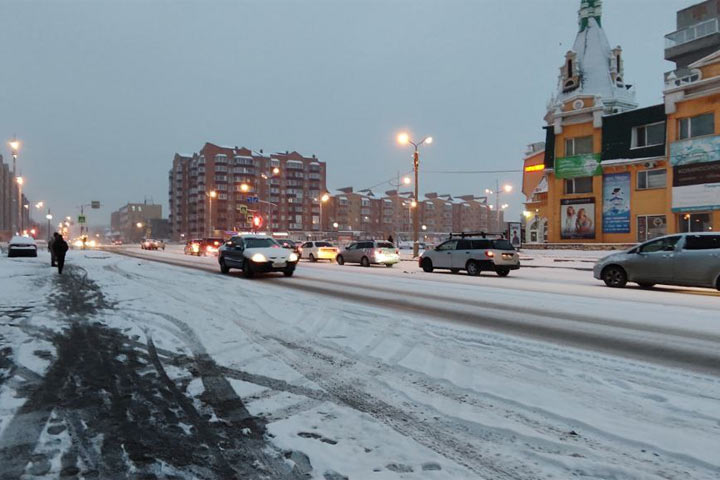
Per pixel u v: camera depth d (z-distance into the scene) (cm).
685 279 1254
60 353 595
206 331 725
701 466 316
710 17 3759
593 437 361
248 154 12388
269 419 395
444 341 675
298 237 11956
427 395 453
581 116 3123
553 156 3281
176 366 545
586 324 816
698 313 929
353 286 1423
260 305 981
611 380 500
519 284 1527
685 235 1289
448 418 398
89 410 413
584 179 3153
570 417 398
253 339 677
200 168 12062
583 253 2864
